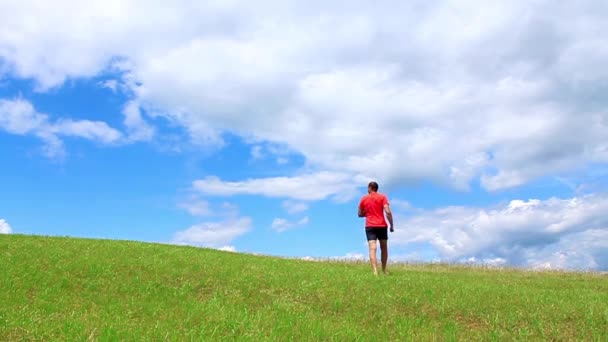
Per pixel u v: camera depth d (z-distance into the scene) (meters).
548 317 12.06
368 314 12.22
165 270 15.12
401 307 12.73
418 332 10.91
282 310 12.08
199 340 9.15
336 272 17.02
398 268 22.77
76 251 17.16
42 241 18.84
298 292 13.57
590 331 11.24
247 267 16.67
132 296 12.54
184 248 21.09
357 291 13.88
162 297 12.63
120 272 14.65
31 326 9.15
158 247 20.12
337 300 12.86
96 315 10.54
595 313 12.36
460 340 10.55
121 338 9.05
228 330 10.23
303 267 18.08
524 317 12.05
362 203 17.58
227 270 15.57
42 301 11.25
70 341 8.58
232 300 12.70
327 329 10.48
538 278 20.67
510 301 13.38
